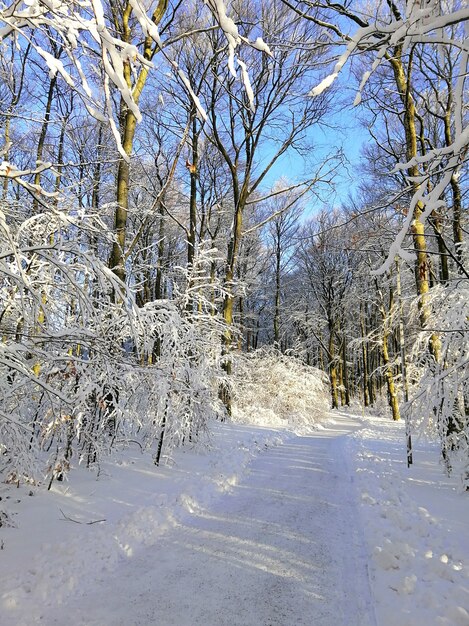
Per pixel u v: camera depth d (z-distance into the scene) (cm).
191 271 1022
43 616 298
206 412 888
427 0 265
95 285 612
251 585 352
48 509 483
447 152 288
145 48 838
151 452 822
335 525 504
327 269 2897
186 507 544
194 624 296
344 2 613
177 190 1902
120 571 373
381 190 1399
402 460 888
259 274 3062
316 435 1532
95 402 640
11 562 358
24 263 523
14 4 226
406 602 315
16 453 463
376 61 258
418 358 849
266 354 2177
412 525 467
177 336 786
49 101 1053
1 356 413
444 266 1095
